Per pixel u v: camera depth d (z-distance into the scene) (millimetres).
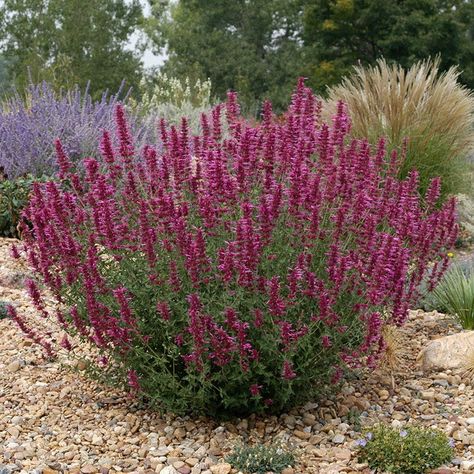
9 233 9359
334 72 32094
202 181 4691
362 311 4391
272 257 4211
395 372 5289
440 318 6441
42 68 28078
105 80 35656
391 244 4230
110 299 4449
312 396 4801
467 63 30672
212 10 45500
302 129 5020
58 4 37375
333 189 4676
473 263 7895
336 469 3885
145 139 10602
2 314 6355
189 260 3998
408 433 4066
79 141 10125
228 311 3887
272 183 4504
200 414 4637
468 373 5152
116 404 4832
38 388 5004
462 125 11094
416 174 5262
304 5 34375
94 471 3924
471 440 4172
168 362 4223
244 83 38250
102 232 4398
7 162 10133
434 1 30688
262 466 3963
